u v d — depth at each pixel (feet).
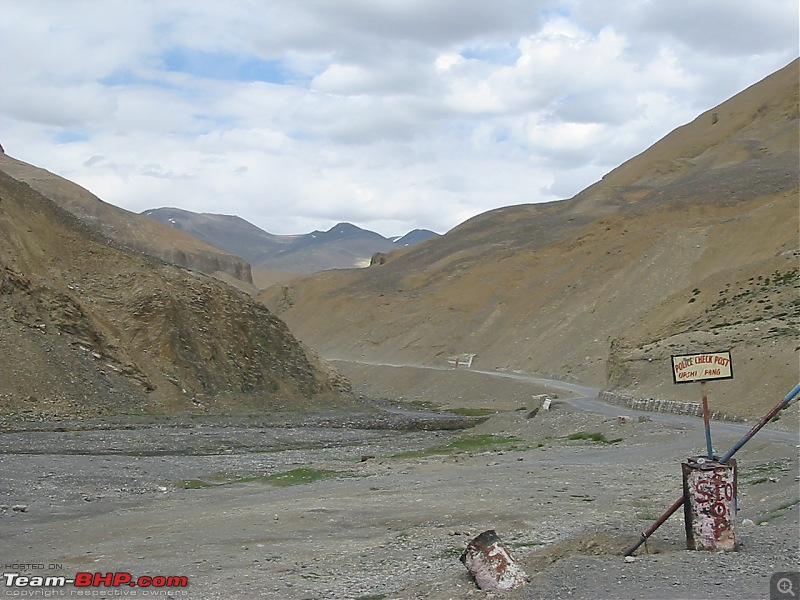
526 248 453.17
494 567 38.81
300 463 117.80
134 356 194.18
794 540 43.14
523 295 385.70
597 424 139.64
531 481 84.64
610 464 98.53
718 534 41.19
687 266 305.32
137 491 89.40
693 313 226.99
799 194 315.37
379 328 423.23
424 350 380.78
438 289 445.37
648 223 405.39
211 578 46.57
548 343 315.78
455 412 244.22
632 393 179.42
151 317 202.69
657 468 92.79
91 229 235.40
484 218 612.29
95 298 204.13
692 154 590.55
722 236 309.63
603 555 43.52
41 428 147.33
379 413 230.27
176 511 74.79
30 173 545.03
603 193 567.18
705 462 42.29
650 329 234.38
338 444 152.56
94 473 101.14
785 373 136.87
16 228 201.36
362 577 45.32
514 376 293.43
